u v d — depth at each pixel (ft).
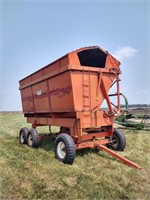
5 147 23.30
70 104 18.30
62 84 19.22
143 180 13.37
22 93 30.30
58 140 18.07
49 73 21.30
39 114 26.37
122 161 16.60
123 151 20.66
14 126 46.09
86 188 12.26
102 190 12.00
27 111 28.58
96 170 15.19
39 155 19.48
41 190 12.10
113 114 19.81
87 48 18.84
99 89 19.85
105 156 18.85
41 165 16.40
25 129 25.89
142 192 11.77
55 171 15.02
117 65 20.99
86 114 18.35
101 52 20.63
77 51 18.26
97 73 19.56
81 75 18.45
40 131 36.96
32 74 25.82
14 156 19.17
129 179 13.53
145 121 36.76
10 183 13.09
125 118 37.65
